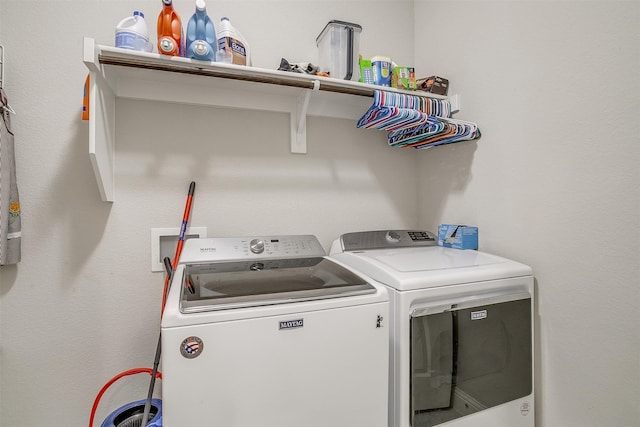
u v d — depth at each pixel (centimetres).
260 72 134
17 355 131
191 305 89
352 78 154
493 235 150
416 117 143
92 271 139
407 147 198
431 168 191
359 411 104
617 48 104
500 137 145
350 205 185
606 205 108
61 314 136
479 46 155
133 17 123
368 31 190
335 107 176
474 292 120
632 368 102
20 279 131
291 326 95
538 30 128
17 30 130
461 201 168
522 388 126
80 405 138
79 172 137
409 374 109
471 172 162
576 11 115
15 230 126
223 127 158
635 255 101
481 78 154
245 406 91
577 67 115
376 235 169
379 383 107
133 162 144
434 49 185
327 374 100
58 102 135
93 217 139
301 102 162
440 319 113
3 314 129
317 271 124
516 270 126
